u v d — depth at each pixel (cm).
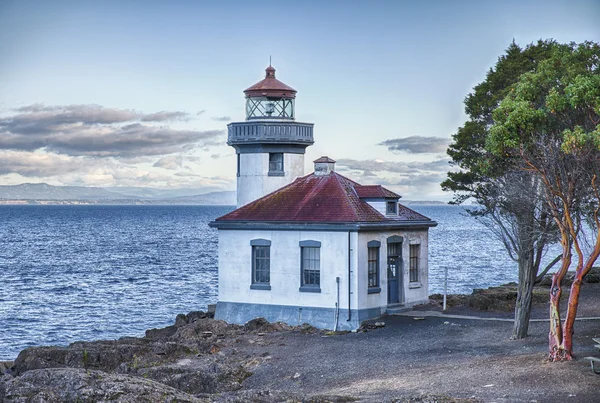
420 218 4475
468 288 7025
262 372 3166
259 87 4922
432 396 2348
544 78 2958
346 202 4159
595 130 2542
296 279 4144
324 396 2520
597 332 3338
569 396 2306
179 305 6344
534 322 3725
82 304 6406
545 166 2720
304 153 4906
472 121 5422
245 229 4300
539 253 3347
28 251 12488
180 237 17088
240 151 4894
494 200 3186
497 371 2708
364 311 4006
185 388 2941
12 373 3353
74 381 2334
